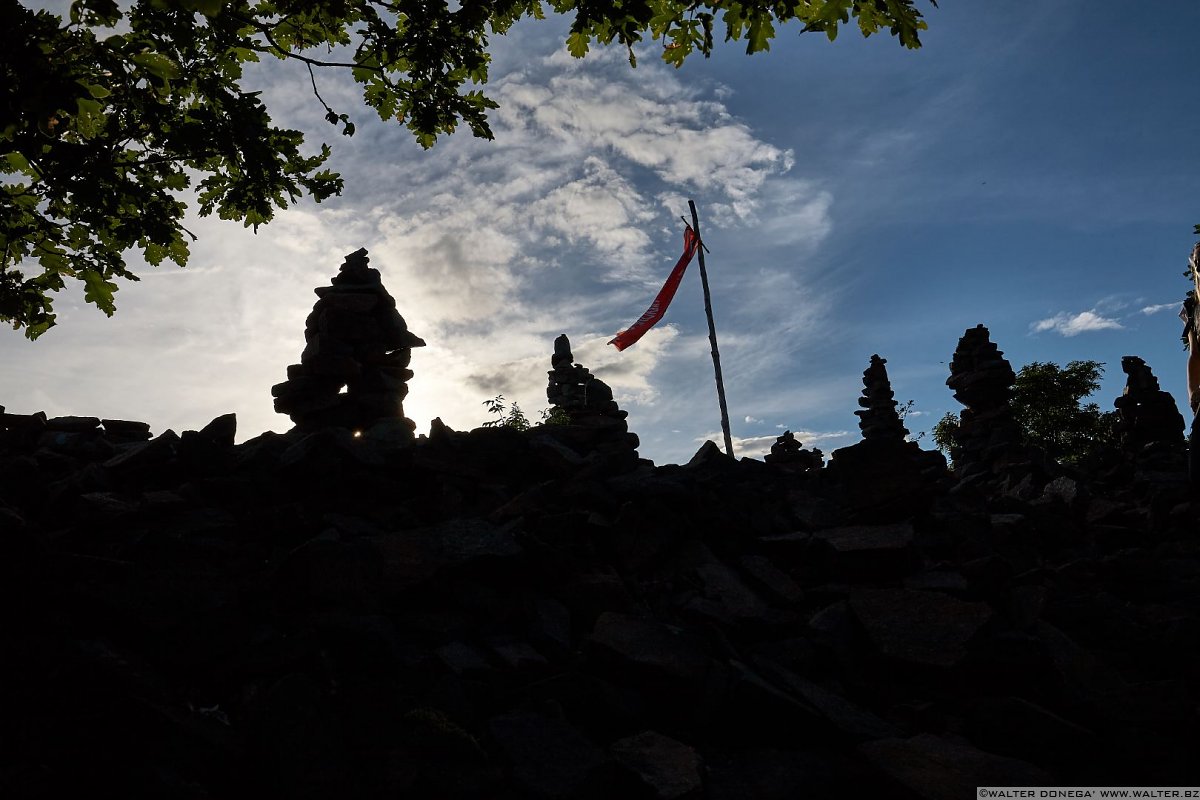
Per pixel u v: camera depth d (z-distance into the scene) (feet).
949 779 14.65
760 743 17.07
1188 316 20.83
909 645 20.20
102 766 12.16
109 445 25.41
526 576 20.63
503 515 23.90
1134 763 17.16
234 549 19.25
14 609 14.70
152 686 13.79
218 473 23.36
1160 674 22.68
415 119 20.36
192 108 18.15
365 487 23.47
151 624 15.17
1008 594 24.63
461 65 19.53
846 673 20.17
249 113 17.88
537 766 13.89
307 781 12.44
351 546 18.30
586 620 20.44
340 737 13.39
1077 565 29.01
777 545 26.30
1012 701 17.90
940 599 21.42
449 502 24.67
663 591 22.86
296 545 20.48
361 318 32.60
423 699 15.08
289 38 19.52
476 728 15.02
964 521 29.60
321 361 31.50
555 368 68.64
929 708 18.52
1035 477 47.24
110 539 18.75
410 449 24.93
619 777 14.53
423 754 13.66
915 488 27.22
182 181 19.58
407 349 33.73
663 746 15.42
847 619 21.95
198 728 13.21
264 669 15.48
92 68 16.16
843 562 24.85
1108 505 38.11
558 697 16.37
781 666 19.61
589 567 22.16
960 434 65.98
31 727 12.41
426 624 17.85
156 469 22.43
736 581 24.06
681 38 17.87
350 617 16.72
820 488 33.76
